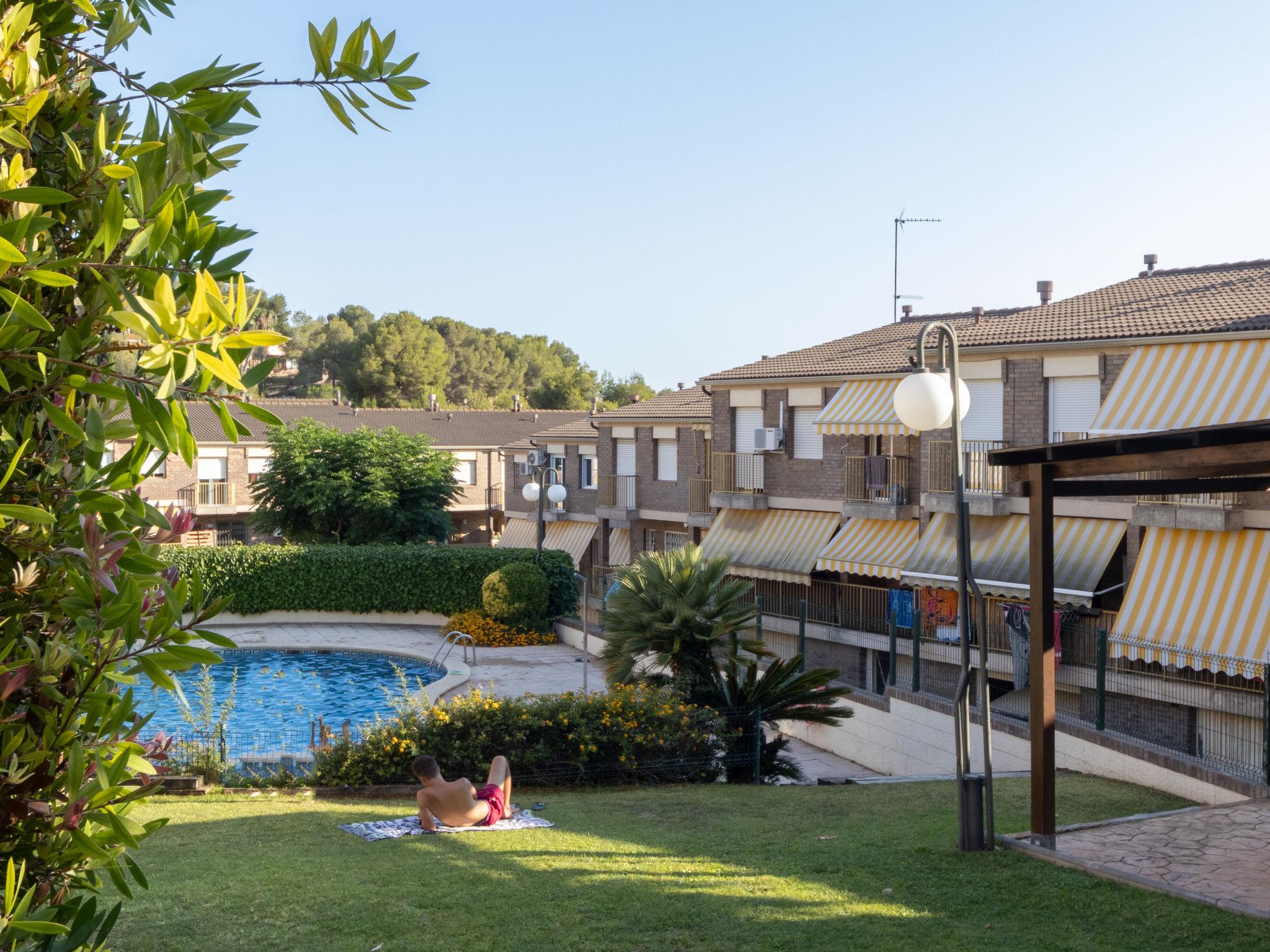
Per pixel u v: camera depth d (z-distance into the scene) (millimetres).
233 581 40781
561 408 98250
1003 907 8836
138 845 2953
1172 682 20000
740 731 18766
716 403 35750
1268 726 14461
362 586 41188
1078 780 16734
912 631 26844
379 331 106125
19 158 2566
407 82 3322
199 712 26312
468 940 8172
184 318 2410
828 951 7855
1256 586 19844
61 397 2957
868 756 22828
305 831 12422
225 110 3158
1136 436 9648
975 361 26109
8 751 2840
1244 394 20438
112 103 3236
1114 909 8711
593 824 12898
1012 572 24484
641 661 21219
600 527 44906
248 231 3111
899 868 10172
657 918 8672
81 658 2961
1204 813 12602
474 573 40688
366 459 46625
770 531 33062
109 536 2955
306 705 30219
